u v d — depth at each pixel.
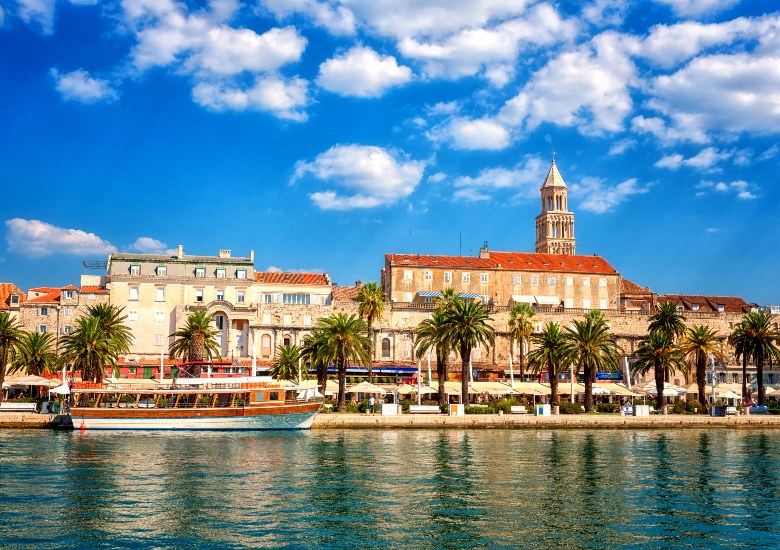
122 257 132.88
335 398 118.38
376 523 39.84
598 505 44.81
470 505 44.28
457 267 148.25
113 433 83.94
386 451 67.94
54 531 37.50
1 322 99.81
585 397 111.12
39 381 105.38
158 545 35.50
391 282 146.00
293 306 134.12
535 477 54.03
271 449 68.75
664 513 42.94
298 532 37.91
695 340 118.44
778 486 51.47
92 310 108.81
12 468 55.09
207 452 65.94
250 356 130.75
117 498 44.88
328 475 53.84
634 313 147.12
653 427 99.94
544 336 112.00
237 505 43.53
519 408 104.62
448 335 105.25
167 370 125.62
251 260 138.50
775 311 162.00
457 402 121.88
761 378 119.50
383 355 135.50
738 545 36.69
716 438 85.25
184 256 137.75
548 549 35.72
